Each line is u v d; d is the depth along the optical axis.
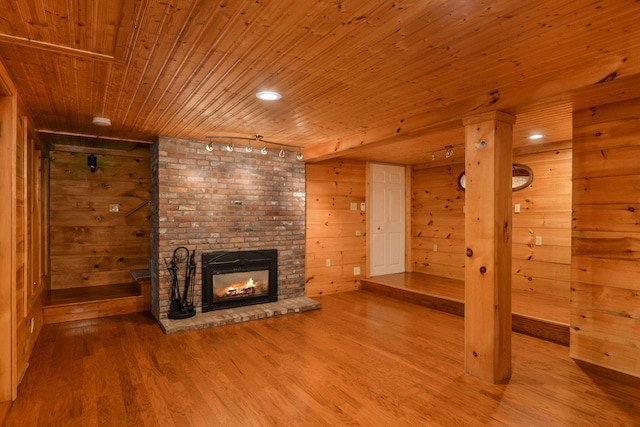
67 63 2.25
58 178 5.16
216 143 4.66
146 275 5.15
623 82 2.15
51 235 5.14
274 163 5.14
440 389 2.71
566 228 4.67
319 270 5.71
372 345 3.61
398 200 6.78
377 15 1.68
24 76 2.46
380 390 2.70
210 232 4.63
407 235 6.87
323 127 3.84
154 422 2.30
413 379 2.88
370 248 6.32
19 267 2.86
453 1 1.56
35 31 1.86
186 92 2.76
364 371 3.02
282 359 3.27
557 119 3.52
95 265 5.40
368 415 2.38
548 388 2.71
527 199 5.05
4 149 2.58
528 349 3.46
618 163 2.93
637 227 2.84
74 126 3.85
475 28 1.80
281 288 5.21
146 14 1.69
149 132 4.12
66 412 2.41
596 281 3.07
